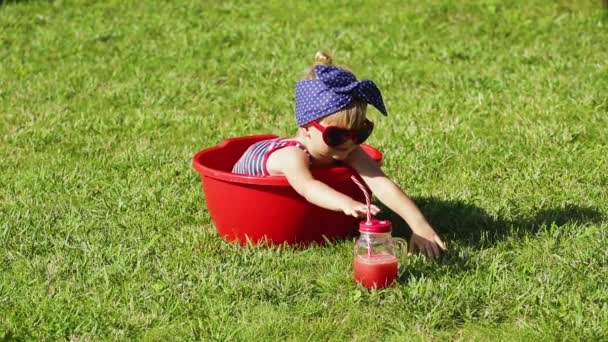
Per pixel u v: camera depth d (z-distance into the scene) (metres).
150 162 7.89
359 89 5.61
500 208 6.52
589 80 9.62
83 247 6.09
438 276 5.45
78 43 11.87
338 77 5.68
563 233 6.06
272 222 5.92
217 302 5.25
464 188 7.00
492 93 9.41
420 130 8.42
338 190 5.80
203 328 4.97
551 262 5.68
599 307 5.09
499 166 7.46
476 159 7.60
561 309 5.02
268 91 9.89
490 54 10.81
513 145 7.90
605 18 11.85
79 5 13.55
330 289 5.39
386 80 10.06
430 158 7.66
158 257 5.94
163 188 7.23
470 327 4.95
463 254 5.71
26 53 11.55
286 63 10.84
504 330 4.92
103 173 7.65
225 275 5.55
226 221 6.08
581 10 12.14
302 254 5.91
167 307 5.22
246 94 9.80
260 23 12.52
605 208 6.52
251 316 5.13
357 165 5.96
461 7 12.48
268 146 6.04
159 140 8.56
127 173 7.66
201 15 12.98
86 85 10.25
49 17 13.01
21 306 5.27
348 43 11.47
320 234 6.02
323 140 5.65
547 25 11.71
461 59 10.77
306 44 11.53
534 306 5.09
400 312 5.06
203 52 11.37
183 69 10.76
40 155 8.20
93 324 5.07
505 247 5.88
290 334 4.96
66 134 8.75
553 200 6.68
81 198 7.11
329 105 5.62
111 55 11.44
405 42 11.42
